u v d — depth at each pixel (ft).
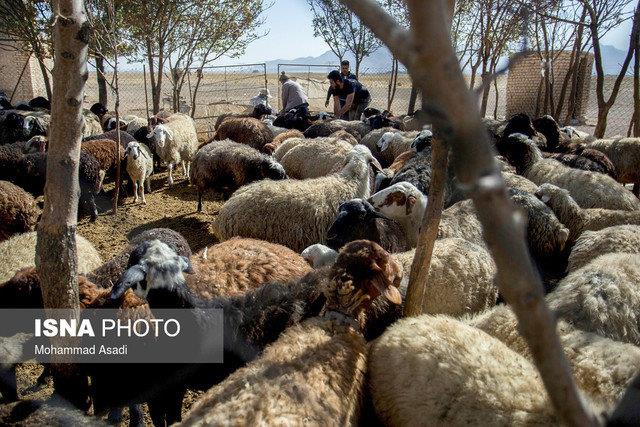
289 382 8.15
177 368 10.99
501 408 7.89
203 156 28.45
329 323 10.23
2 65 77.00
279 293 11.81
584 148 29.14
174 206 30.81
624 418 5.74
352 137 35.94
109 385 11.16
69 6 8.86
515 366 8.59
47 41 49.65
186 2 47.16
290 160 29.66
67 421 9.45
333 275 10.47
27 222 20.88
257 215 19.31
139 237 17.35
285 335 9.95
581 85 55.47
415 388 8.73
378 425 9.48
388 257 10.76
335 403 8.23
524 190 20.13
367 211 17.16
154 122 39.24
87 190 26.89
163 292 10.65
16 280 13.14
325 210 19.58
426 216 9.91
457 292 13.46
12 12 48.91
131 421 11.98
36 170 27.17
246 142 37.96
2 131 42.65
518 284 1.42
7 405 9.87
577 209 18.19
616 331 10.35
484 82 1.65
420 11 1.13
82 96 9.48
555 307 10.80
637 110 30.86
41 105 57.52
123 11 44.78
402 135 34.94
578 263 14.88
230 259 14.69
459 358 8.71
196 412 7.70
